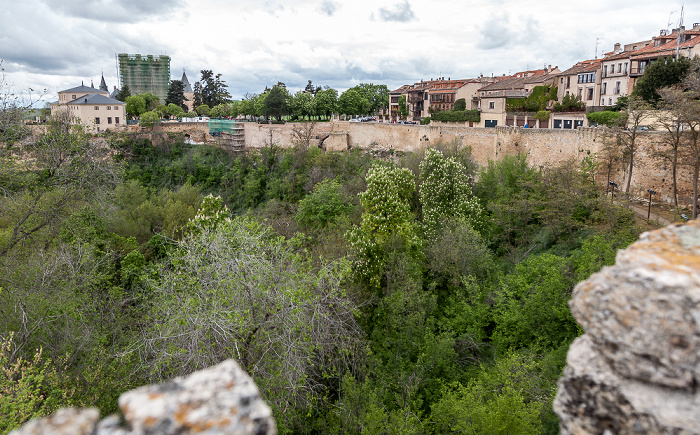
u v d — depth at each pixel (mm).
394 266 22062
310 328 12109
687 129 27562
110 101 81438
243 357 11820
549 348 16922
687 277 3562
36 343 13750
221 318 10922
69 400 11102
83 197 19734
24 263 17422
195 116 110938
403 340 18172
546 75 59844
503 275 22375
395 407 15336
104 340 14555
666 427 3438
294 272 13531
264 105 89500
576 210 27703
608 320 3893
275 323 11773
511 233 30688
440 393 16016
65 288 16094
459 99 66750
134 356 13727
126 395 3441
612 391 3850
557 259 19391
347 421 13391
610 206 23531
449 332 18641
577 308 4273
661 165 29062
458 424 12742
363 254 22859
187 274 13281
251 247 13266
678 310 3477
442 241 24922
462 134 51062
